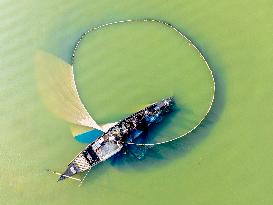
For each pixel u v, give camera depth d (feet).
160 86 96.48
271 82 95.20
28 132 91.35
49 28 103.96
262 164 86.12
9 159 88.28
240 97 93.97
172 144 88.69
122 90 96.27
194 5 106.11
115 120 92.73
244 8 105.09
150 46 101.45
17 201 84.48
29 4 107.34
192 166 86.43
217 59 98.89
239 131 89.86
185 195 83.76
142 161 86.89
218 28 102.73
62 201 84.28
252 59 98.27
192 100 94.43
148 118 90.53
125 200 83.82
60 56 100.58
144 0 106.93
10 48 101.91
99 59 100.17
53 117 92.94
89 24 104.06
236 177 85.05
